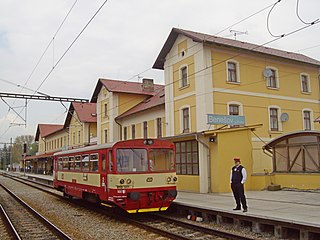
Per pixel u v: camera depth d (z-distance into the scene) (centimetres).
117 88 3641
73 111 4912
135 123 3212
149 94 3700
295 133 1877
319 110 2747
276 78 2522
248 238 950
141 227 1227
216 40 2314
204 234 1094
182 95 2356
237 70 2323
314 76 2755
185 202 1512
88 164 1627
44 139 6888
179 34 2403
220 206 1369
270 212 1180
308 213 1147
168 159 1453
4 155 11812
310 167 1844
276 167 2012
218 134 1967
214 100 2189
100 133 3838
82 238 1077
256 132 2345
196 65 2230
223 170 1966
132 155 1382
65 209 1753
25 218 1488
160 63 2605
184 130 2339
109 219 1426
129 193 1338
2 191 2980
